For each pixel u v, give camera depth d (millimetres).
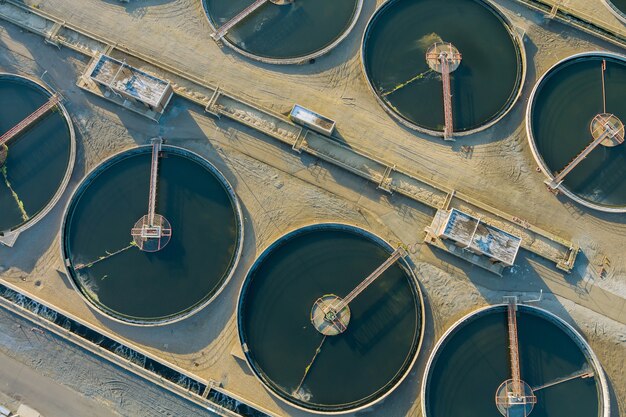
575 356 45375
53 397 46375
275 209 48312
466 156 49188
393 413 44719
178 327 46312
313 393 44781
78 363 46656
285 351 45656
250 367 44875
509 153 49219
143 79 48031
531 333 45812
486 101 50156
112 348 46688
